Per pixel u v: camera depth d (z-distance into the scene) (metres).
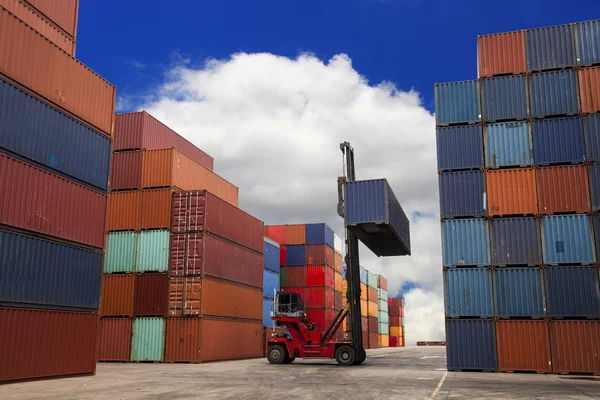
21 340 17.00
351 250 30.33
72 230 19.77
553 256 22.39
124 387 16.28
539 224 22.88
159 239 31.47
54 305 18.62
